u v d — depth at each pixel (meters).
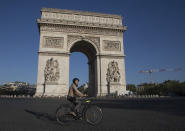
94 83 89.19
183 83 127.38
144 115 18.42
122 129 11.82
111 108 26.73
